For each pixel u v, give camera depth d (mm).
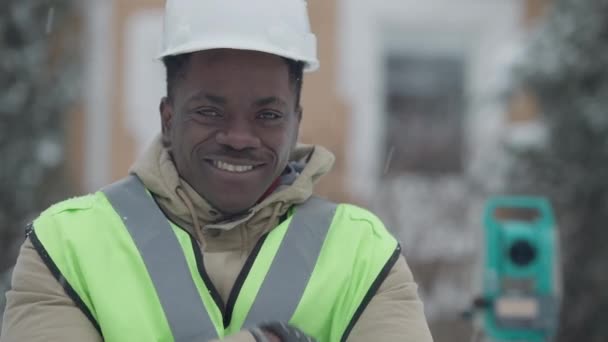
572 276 6977
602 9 7176
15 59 7344
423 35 8727
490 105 8102
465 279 7285
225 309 2184
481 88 8305
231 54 2193
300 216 2299
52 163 7402
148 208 2244
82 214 2225
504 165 7398
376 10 8508
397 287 2244
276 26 2227
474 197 7496
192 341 2123
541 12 8703
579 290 6973
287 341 2041
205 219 2260
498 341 4438
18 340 2094
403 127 8758
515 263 4430
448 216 7543
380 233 2311
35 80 7391
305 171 2330
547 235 4453
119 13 8078
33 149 7336
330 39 8445
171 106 2303
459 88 8836
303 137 8203
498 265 4441
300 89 2332
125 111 8070
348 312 2213
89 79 7984
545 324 4406
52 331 2088
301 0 2338
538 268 4426
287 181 2369
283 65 2232
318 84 8391
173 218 2260
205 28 2219
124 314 2113
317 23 8438
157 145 2346
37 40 7477
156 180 2250
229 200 2230
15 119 7301
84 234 2188
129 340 2098
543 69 7246
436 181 8344
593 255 6992
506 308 4410
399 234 7480
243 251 2260
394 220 7590
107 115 8055
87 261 2156
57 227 2197
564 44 7246
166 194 2238
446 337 7234
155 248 2191
